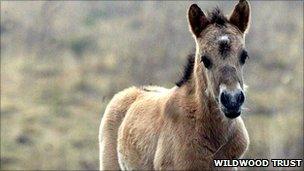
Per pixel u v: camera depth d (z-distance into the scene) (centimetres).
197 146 1145
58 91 4116
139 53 4266
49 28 5181
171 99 1196
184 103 1167
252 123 2933
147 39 4491
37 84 4228
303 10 4644
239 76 1070
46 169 3006
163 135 1194
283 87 3622
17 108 3781
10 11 5284
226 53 1070
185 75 1198
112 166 1420
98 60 4566
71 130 3509
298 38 4328
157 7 4950
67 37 5072
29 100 3950
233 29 1107
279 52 4159
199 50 1123
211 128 1140
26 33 5109
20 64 4588
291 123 2978
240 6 1128
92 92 4072
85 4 5691
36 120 3625
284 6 4722
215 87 1073
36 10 5338
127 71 4028
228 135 1151
